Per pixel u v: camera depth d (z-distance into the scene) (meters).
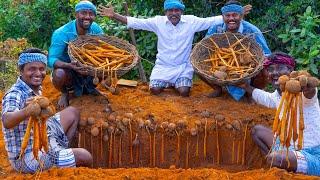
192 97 7.15
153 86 7.20
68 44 6.52
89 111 6.51
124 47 6.84
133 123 6.38
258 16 8.85
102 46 6.72
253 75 6.32
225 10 6.82
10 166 5.50
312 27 7.81
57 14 9.26
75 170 4.96
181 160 6.41
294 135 4.93
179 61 7.17
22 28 9.16
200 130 6.34
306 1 8.23
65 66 6.41
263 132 5.80
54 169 4.98
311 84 4.84
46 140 4.75
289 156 5.10
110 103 6.80
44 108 4.63
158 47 7.25
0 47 8.13
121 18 7.07
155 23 7.11
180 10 6.95
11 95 4.87
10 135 5.05
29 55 4.95
